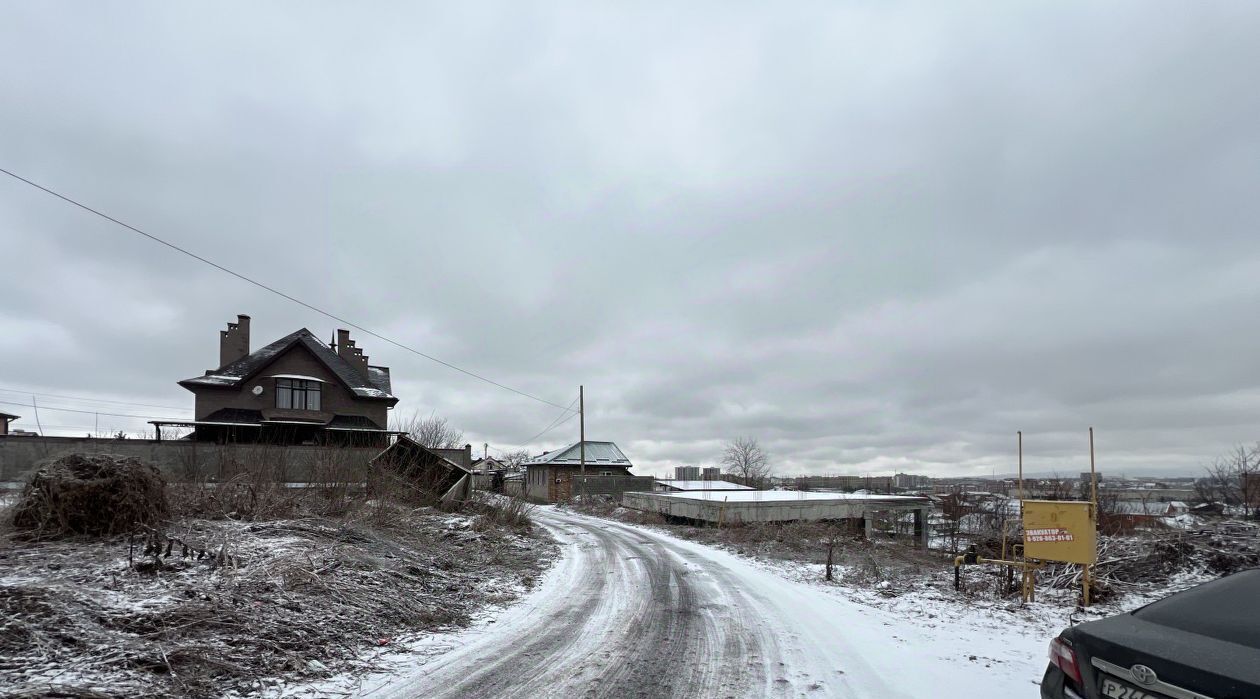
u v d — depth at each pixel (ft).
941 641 23.15
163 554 25.44
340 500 44.52
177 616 19.48
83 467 29.63
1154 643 10.55
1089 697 11.05
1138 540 41.63
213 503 37.50
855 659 20.49
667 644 22.16
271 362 107.96
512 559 43.57
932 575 41.11
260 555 27.66
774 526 72.33
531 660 19.84
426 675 18.03
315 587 24.85
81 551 25.36
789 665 19.71
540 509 122.62
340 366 119.96
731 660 20.21
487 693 16.63
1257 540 39.96
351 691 16.49
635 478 146.72
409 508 51.60
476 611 27.35
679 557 48.93
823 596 32.89
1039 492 94.17
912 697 16.76
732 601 30.68
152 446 79.61
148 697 14.75
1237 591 11.92
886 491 163.22
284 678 17.01
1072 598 31.83
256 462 46.68
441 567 35.63
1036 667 19.67
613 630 24.17
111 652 16.55
